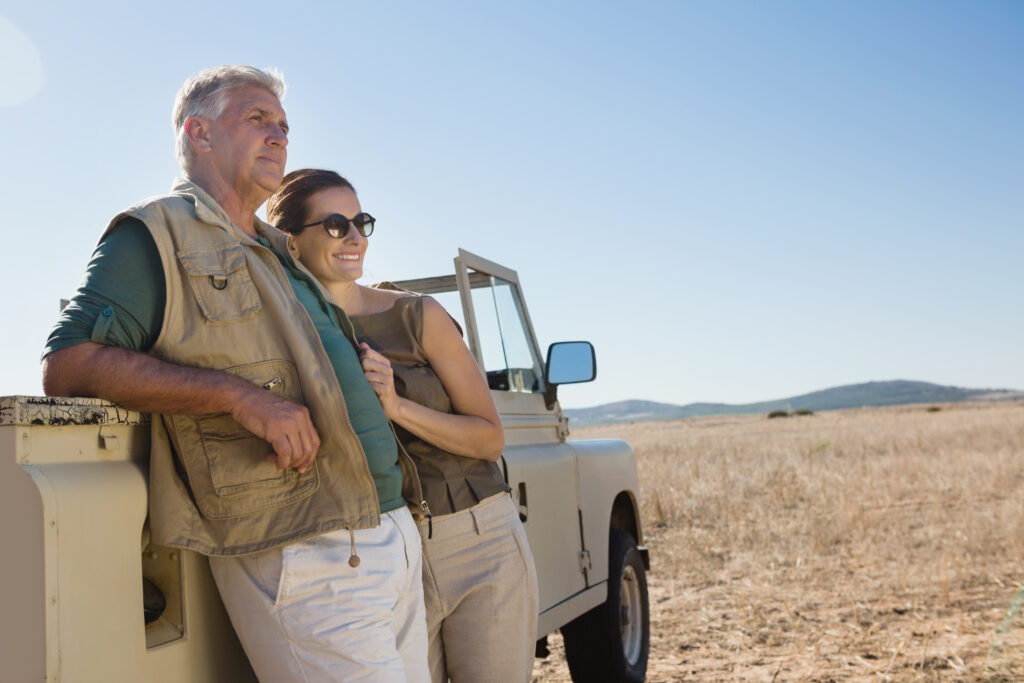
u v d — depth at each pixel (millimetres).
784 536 9719
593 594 4449
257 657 1911
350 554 1920
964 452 20172
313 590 1870
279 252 2234
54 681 1462
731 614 6766
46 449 1562
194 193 2012
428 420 2504
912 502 12352
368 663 1878
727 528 10383
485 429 2678
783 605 6977
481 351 3711
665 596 7469
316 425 1914
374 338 2660
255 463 1859
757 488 14227
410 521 2184
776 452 23000
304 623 1858
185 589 1842
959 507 11719
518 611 2697
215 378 1801
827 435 31625
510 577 2686
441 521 2605
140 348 1856
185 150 2250
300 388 1943
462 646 2650
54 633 1470
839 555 8766
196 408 1785
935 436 26484
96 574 1584
